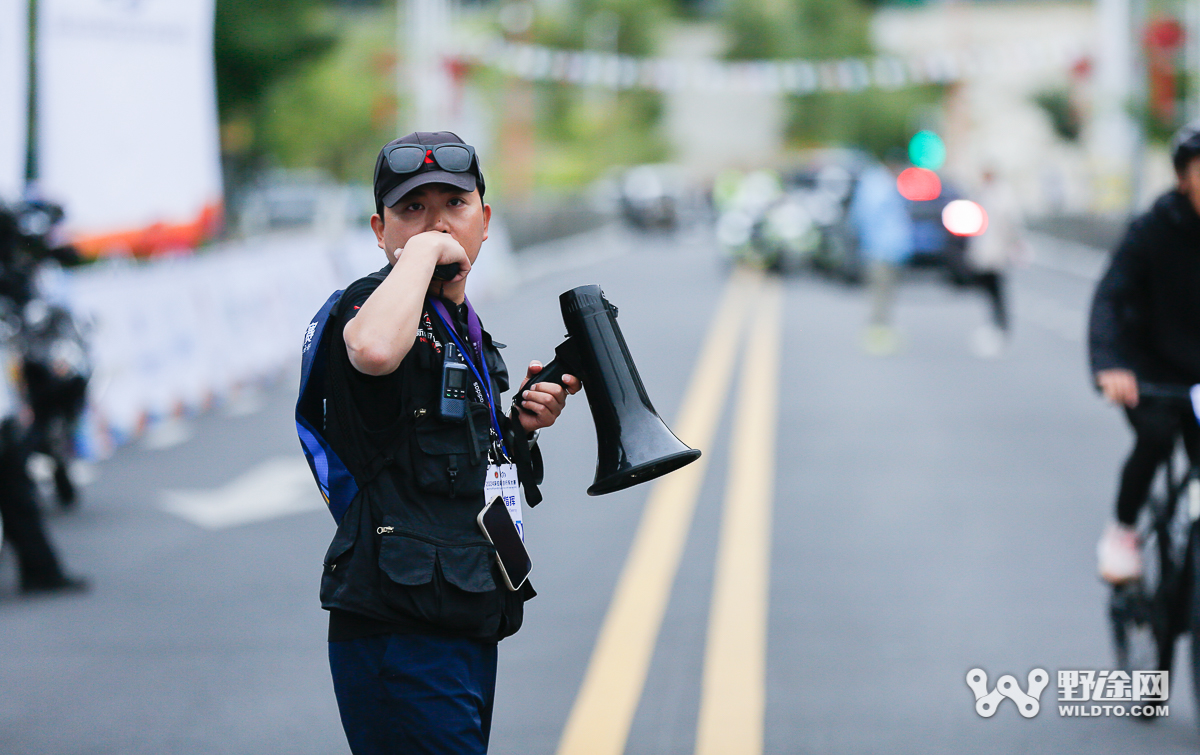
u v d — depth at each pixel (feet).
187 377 159.22
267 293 188.14
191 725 61.87
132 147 176.55
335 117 421.18
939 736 58.70
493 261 301.02
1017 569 86.07
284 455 131.03
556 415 36.58
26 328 102.42
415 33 318.65
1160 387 58.59
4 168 149.07
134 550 95.86
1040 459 121.08
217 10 371.97
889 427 136.67
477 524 34.30
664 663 69.00
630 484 35.04
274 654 72.23
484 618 34.09
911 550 90.99
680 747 57.77
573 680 66.44
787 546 92.43
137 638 75.25
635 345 201.36
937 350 194.90
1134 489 59.77
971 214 243.19
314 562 91.81
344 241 224.33
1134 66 345.92
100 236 172.14
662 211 529.45
